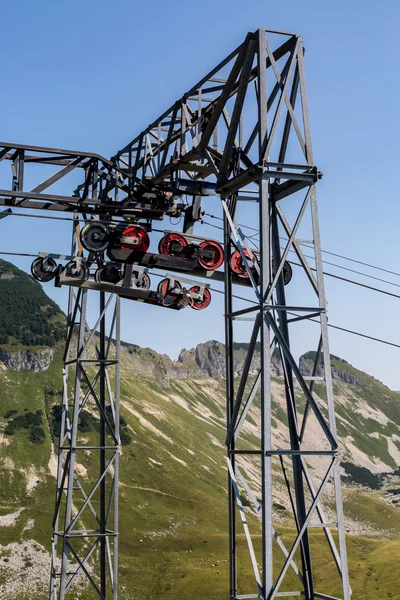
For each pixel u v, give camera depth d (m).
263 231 19.25
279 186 21.92
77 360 33.94
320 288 19.88
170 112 26.53
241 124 23.80
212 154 24.81
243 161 23.16
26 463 193.25
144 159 28.50
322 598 19.55
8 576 129.00
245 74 20.98
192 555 148.00
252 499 19.89
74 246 33.66
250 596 19.42
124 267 31.25
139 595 123.00
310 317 20.05
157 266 30.12
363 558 144.12
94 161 27.12
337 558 18.66
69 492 33.19
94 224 28.78
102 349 35.03
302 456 20.56
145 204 28.83
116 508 33.22
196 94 25.16
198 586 125.94
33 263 29.41
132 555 145.12
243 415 20.81
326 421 19.23
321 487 18.69
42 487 182.00
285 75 20.62
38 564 135.25
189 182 27.47
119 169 27.50
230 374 21.45
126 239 29.12
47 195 26.59
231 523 20.27
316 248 20.05
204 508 192.38
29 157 27.50
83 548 144.62
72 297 37.34
